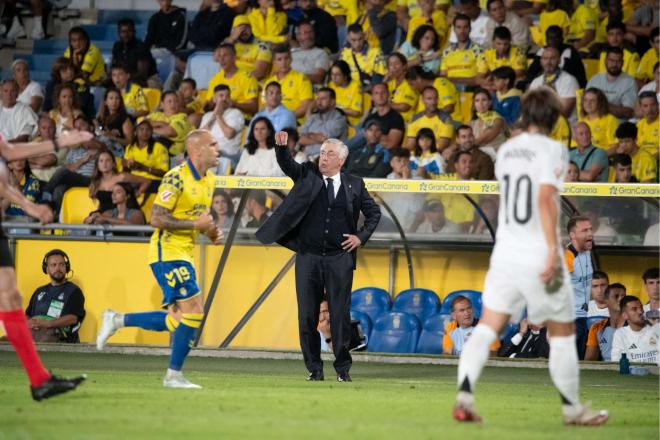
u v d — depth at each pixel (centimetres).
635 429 2112
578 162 5444
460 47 6116
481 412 2431
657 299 4556
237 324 4962
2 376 3272
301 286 3391
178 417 2083
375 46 6412
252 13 6719
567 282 2052
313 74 6366
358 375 3847
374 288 5016
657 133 5497
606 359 4622
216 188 4772
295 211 3341
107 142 6119
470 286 4962
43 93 6856
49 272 4972
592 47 6188
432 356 4653
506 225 2061
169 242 2859
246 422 2017
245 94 6294
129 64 6725
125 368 3906
